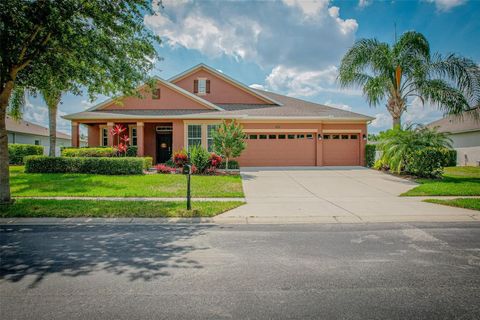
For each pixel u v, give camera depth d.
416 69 14.88
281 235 5.39
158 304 2.94
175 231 5.64
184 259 4.17
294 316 2.72
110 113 17.70
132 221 6.37
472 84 13.89
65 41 7.45
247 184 11.84
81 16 7.76
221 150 14.94
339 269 3.82
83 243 4.88
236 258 4.21
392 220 6.54
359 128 18.77
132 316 2.72
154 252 4.46
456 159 23.02
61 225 6.07
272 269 3.83
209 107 18.73
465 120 24.00
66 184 10.92
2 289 3.25
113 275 3.62
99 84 9.05
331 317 2.70
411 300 3.01
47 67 8.51
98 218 6.55
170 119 17.17
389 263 4.03
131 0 7.83
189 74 21.28
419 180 12.70
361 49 15.75
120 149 16.31
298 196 9.46
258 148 18.31
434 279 3.52
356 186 11.47
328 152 18.78
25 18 7.04
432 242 4.96
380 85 15.15
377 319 2.67
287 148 18.41
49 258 4.19
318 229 5.82
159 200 8.47
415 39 14.93
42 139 31.39
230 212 7.16
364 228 5.88
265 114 18.25
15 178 12.09
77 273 3.68
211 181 12.00
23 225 6.05
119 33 8.06
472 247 4.71
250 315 2.73
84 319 2.67
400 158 13.57
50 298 3.05
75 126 17.55
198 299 3.04
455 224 6.18
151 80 9.91
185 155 15.38
